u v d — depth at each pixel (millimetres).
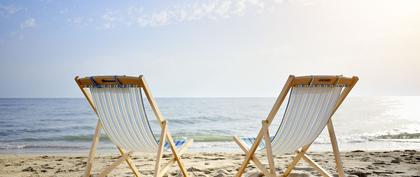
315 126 2961
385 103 61375
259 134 2982
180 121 22109
